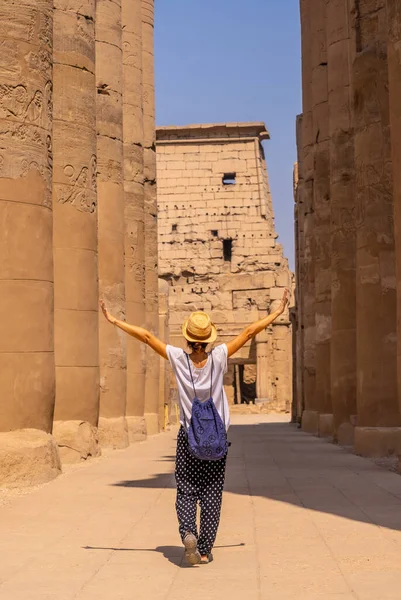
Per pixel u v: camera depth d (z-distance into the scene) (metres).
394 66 11.52
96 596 5.05
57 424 15.09
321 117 23.16
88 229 16.06
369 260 15.50
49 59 12.62
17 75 11.98
